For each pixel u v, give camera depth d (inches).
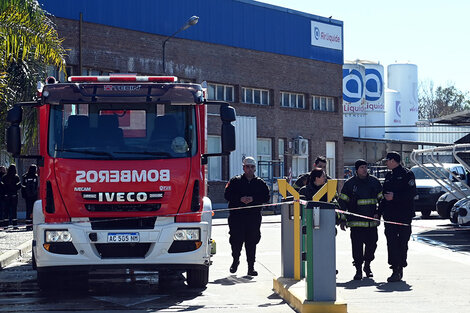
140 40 1496.1
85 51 1393.9
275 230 861.8
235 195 480.1
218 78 1652.3
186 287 434.3
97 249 389.7
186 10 1585.9
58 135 398.0
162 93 406.3
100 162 392.2
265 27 1765.5
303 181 507.8
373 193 460.1
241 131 1649.9
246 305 369.7
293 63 1838.1
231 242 484.4
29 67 745.6
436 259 559.2
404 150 2470.5
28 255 623.2
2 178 898.7
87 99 402.0
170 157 397.1
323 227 339.6
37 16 609.6
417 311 347.3
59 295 405.1
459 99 4065.0
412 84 2746.1
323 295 339.9
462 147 734.5
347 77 2289.6
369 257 466.6
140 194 390.6
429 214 1125.1
